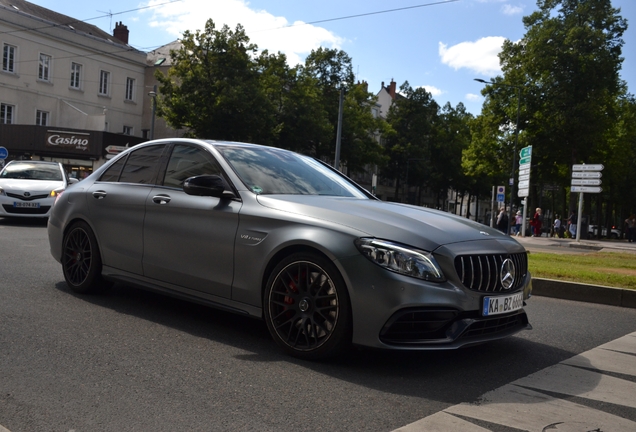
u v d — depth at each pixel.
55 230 6.11
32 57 41.56
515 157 39.78
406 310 3.69
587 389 3.80
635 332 5.82
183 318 5.08
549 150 42.19
